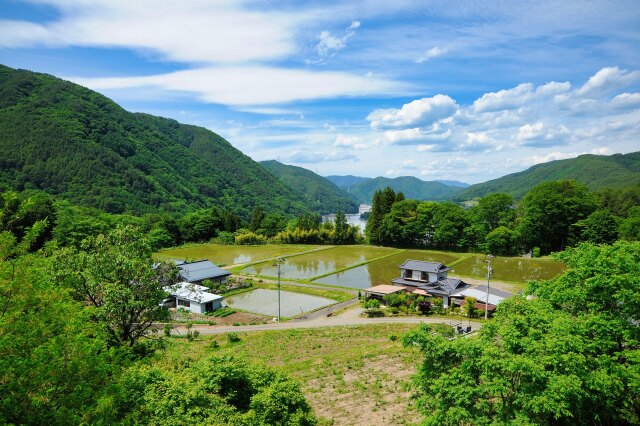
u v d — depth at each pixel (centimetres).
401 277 6462
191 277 6600
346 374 2978
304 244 11750
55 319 1202
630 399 1490
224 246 11350
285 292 6378
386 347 3625
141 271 2591
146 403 1530
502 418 1401
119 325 2564
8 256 1271
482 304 4909
